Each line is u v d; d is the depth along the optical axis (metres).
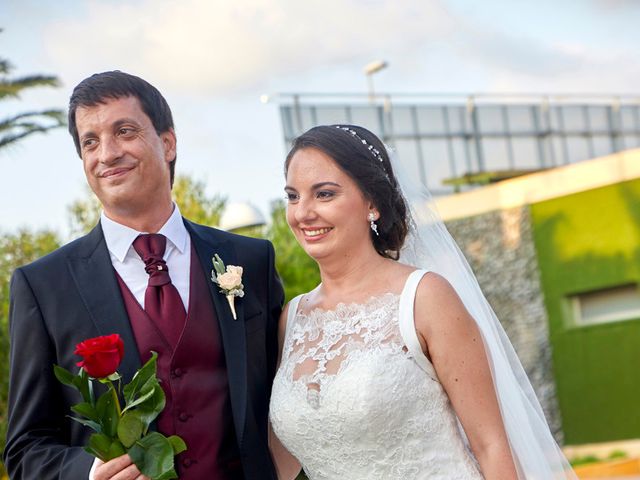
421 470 3.10
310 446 3.18
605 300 11.41
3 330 10.03
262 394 3.38
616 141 14.97
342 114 13.17
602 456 11.34
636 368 11.14
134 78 3.36
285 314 3.49
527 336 11.78
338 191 3.24
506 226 11.85
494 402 3.14
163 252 3.38
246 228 7.74
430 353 3.15
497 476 3.06
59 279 3.29
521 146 14.32
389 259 3.37
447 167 13.81
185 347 3.27
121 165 3.26
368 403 3.05
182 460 3.21
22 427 3.20
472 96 14.00
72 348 3.22
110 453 2.88
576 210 11.41
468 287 3.49
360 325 3.20
